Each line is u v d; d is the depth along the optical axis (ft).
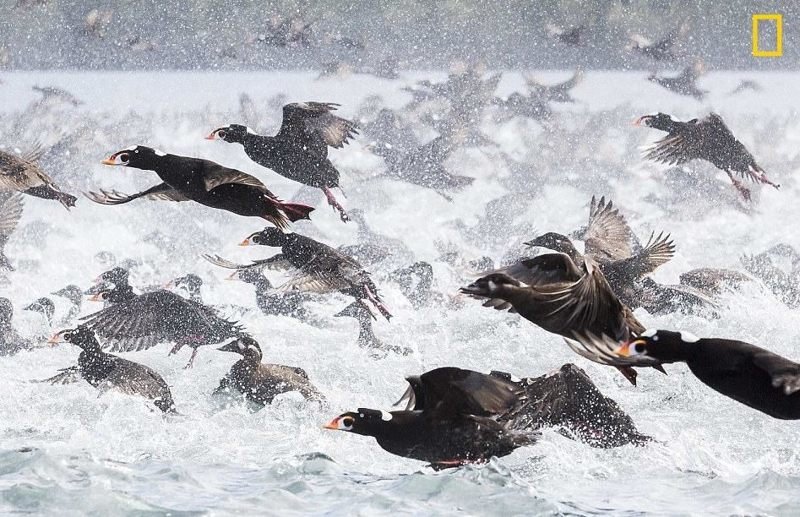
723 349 27.37
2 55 147.13
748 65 156.35
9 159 48.24
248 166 121.29
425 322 61.82
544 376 36.45
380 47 155.02
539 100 116.78
